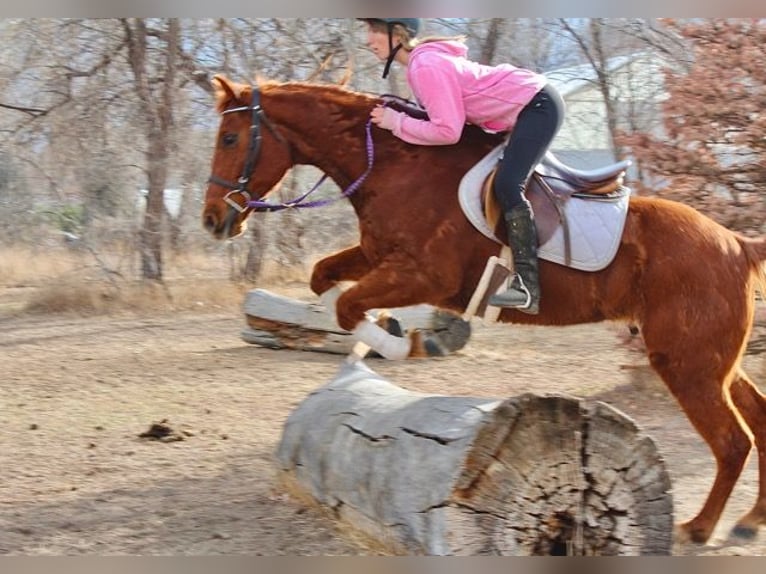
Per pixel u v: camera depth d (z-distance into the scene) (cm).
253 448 815
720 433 587
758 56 956
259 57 2016
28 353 1338
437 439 483
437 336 1230
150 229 1888
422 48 607
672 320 591
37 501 671
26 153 2041
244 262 2097
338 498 559
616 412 473
